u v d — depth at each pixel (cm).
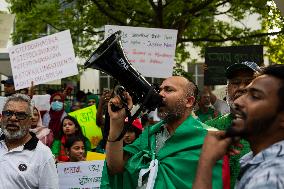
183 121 371
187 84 369
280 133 210
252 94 212
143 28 727
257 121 209
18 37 1427
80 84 2322
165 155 364
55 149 638
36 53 730
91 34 1422
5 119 429
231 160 348
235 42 1412
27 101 436
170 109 365
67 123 637
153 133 384
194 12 1235
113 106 349
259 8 1307
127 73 336
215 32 1391
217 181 331
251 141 216
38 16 1373
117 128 353
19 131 427
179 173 355
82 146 595
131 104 347
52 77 727
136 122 639
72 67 726
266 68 217
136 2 1286
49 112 799
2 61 1226
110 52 334
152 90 337
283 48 1323
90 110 743
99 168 569
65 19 1378
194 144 357
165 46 727
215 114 695
